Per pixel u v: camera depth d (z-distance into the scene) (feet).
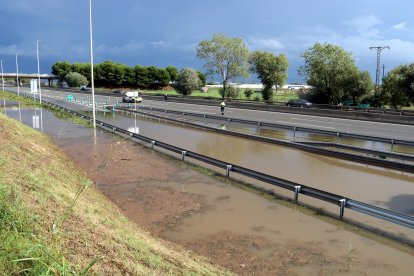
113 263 16.76
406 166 52.70
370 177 49.52
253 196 40.04
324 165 56.39
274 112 146.00
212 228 31.27
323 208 36.63
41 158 42.91
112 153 62.08
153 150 65.67
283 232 30.63
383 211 30.78
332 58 184.96
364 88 180.75
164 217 33.63
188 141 78.48
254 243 28.40
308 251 27.14
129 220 31.27
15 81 474.90
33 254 13.25
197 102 193.88
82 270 14.37
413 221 28.68
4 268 12.40
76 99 225.35
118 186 43.04
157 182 44.91
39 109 153.48
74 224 20.10
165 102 208.13
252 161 59.06
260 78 224.74
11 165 28.32
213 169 52.16
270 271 24.08
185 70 253.85
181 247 27.07
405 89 159.43
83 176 45.68
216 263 24.90
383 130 93.56
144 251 20.90
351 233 30.63
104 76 410.93
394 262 25.64
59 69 445.78
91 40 94.22
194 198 39.06
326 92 191.31
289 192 41.70
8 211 16.26
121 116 134.00
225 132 88.17
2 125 53.57
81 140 75.77
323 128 97.04
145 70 413.59
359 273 24.02
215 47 223.30
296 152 66.44
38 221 17.87
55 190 27.17
